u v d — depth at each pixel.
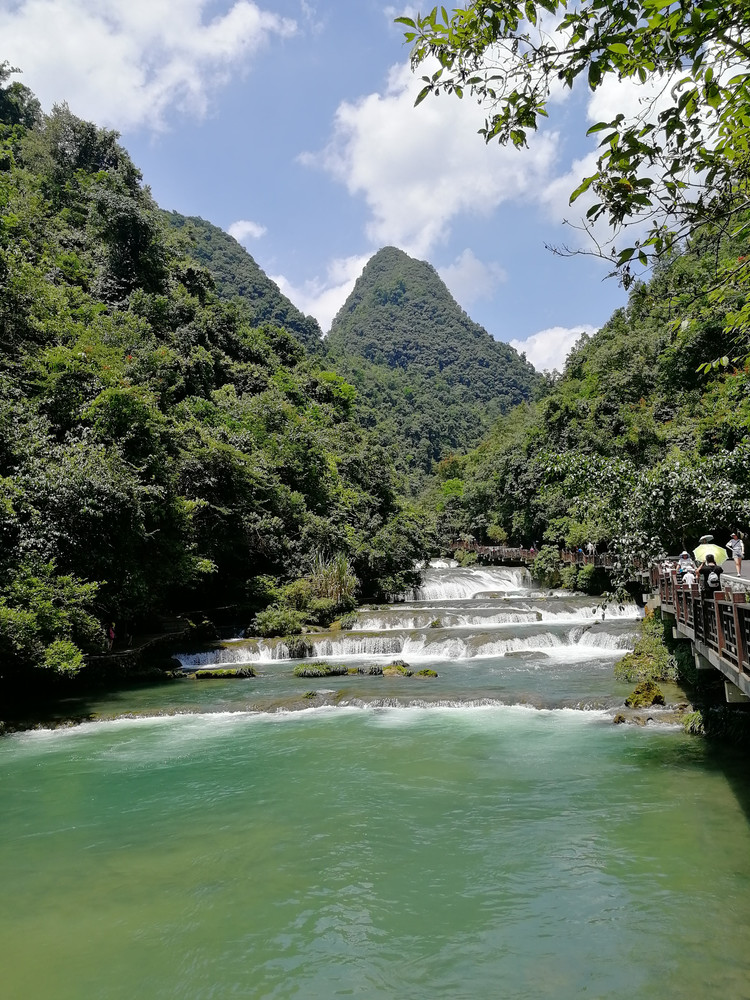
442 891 6.95
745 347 7.00
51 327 26.44
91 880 7.48
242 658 24.08
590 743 12.09
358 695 16.45
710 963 5.46
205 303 53.97
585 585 37.81
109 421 21.62
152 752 12.69
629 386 44.62
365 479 50.28
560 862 7.47
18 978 5.68
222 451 28.56
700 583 10.01
